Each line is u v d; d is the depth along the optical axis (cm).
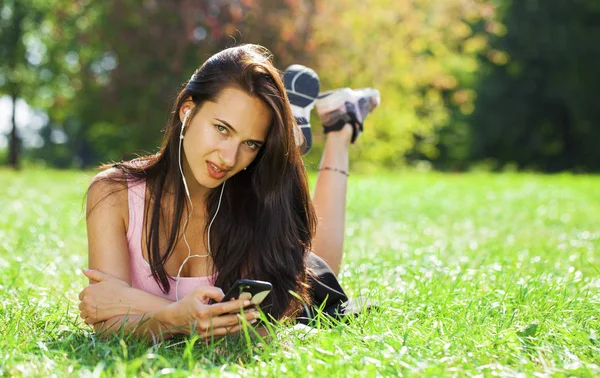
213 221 344
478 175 2273
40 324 341
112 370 264
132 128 2361
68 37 2603
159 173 341
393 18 2217
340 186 461
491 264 525
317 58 2081
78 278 486
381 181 1731
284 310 346
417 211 1070
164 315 305
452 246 682
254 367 276
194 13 2080
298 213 357
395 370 266
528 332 329
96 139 2872
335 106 479
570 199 1328
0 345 289
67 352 283
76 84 2503
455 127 3759
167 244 344
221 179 313
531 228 897
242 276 347
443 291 412
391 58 2289
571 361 291
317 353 281
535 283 414
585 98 3578
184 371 257
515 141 3888
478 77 3681
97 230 335
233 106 304
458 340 313
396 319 351
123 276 334
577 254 618
